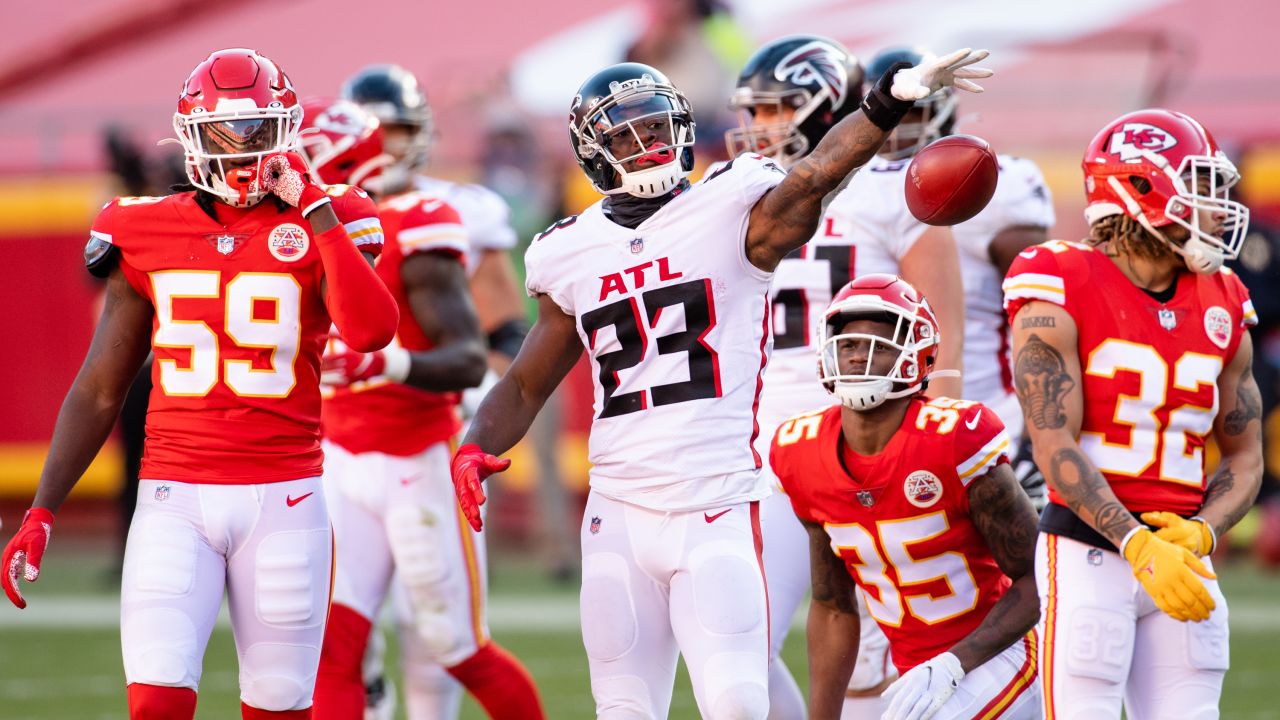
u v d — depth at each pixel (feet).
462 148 135.85
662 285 43.98
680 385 43.91
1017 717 45.75
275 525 44.83
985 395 58.59
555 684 80.12
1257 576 113.50
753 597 43.27
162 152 123.54
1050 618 42.83
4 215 134.72
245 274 44.62
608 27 159.02
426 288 57.06
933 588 46.47
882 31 153.69
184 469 44.73
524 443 130.72
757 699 42.27
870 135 41.55
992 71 41.01
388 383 57.72
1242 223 42.47
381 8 167.84
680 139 44.34
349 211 46.06
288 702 45.03
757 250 44.11
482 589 59.67
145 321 46.47
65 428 46.09
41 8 168.45
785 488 47.44
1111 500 41.32
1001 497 44.91
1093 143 43.37
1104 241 43.62
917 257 54.85
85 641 92.63
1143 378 42.52
